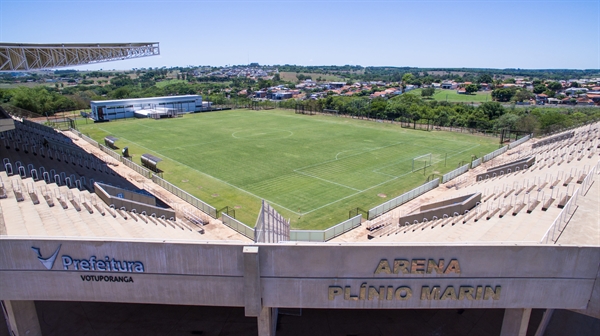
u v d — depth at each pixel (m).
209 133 81.31
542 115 91.56
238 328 21.30
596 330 21.12
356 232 33.62
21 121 69.69
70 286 17.66
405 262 17.06
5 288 17.42
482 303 17.67
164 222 29.22
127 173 50.44
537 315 22.14
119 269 17.38
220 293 17.78
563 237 20.72
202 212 37.59
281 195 44.00
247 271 16.88
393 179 50.06
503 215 25.92
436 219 30.78
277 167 55.38
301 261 17.09
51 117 104.38
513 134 79.38
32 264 17.16
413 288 17.52
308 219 37.31
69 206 25.80
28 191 27.09
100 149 63.97
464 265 17.11
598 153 44.44
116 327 21.20
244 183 48.22
